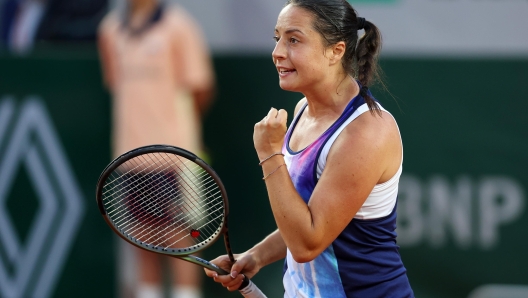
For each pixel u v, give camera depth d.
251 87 18.58
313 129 9.20
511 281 18.98
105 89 18.41
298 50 8.71
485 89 18.73
